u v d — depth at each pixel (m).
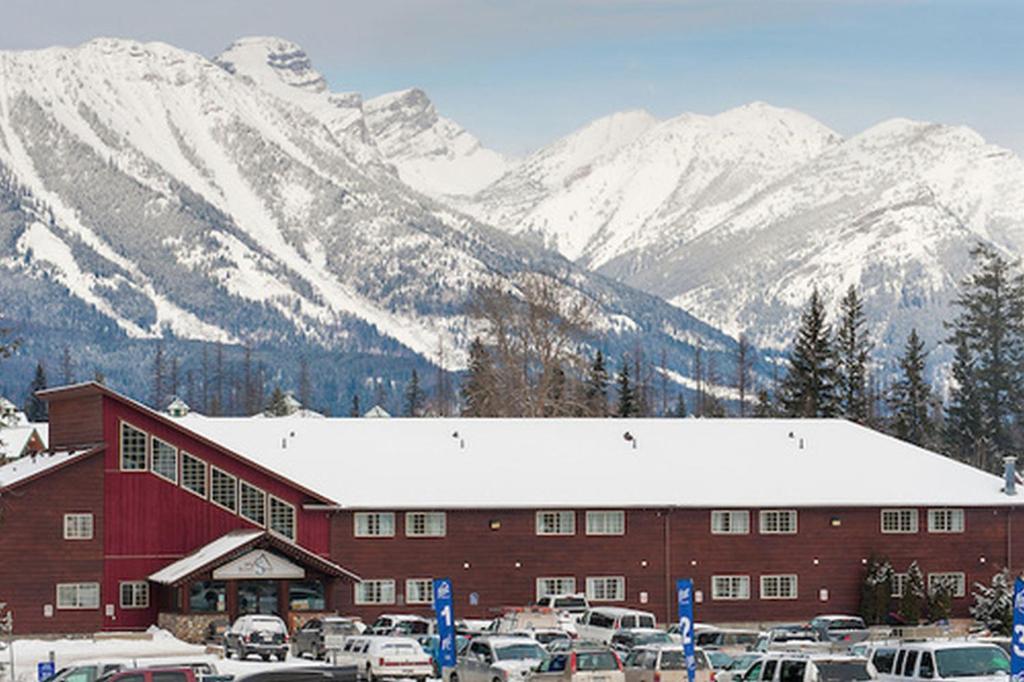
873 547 141.62
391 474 137.50
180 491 131.25
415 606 134.25
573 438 146.50
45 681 77.69
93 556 129.25
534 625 113.94
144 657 107.25
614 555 137.62
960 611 142.50
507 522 136.38
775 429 151.25
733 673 83.75
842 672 70.50
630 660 85.75
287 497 132.62
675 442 147.12
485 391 196.12
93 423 131.50
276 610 128.88
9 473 134.25
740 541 139.75
